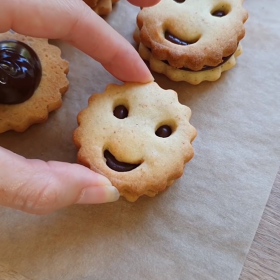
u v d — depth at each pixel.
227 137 0.15
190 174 0.14
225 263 0.13
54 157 0.15
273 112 0.16
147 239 0.13
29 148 0.15
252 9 0.18
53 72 0.15
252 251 0.13
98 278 0.13
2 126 0.14
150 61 0.16
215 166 0.15
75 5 0.13
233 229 0.14
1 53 0.14
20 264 0.13
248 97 0.16
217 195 0.14
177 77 0.16
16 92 0.14
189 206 0.14
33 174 0.11
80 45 0.14
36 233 0.13
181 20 0.15
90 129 0.14
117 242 0.13
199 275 0.13
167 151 0.13
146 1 0.14
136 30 0.17
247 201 0.14
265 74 0.17
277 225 0.14
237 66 0.17
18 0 0.12
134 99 0.14
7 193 0.11
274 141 0.15
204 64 0.15
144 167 0.13
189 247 0.13
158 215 0.14
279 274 0.13
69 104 0.16
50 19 0.13
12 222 0.13
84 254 0.13
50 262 0.13
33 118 0.15
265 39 0.17
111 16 0.18
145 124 0.14
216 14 0.16
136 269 0.13
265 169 0.15
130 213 0.14
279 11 0.18
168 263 0.13
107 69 0.15
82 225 0.14
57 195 0.11
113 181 0.13
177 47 0.15
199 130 0.15
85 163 0.13
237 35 0.15
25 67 0.14
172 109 0.14
